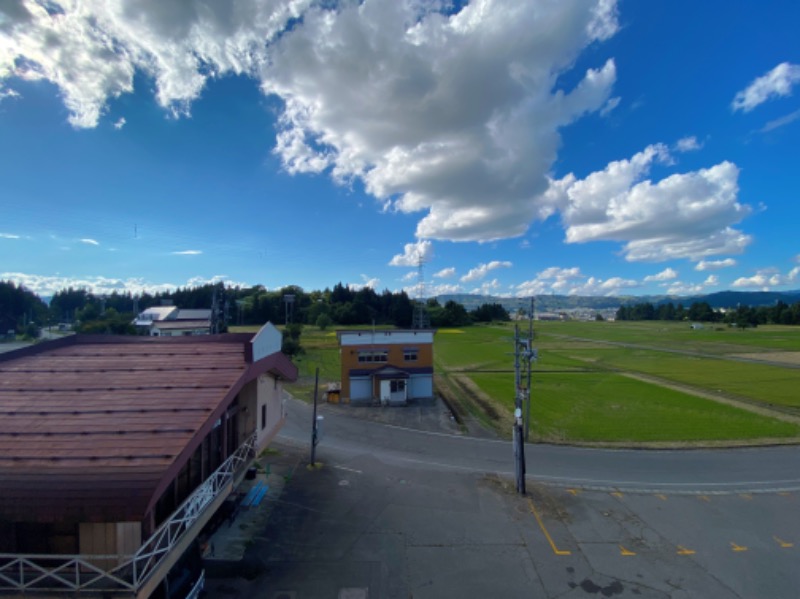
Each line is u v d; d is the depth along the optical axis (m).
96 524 8.57
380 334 34.81
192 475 11.35
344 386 34.00
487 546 13.45
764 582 11.84
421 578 11.84
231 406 13.90
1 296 85.38
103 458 8.27
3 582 7.90
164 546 9.20
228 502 14.32
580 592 11.36
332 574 11.91
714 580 11.91
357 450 22.30
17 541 8.58
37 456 8.28
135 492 7.51
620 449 23.19
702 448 23.39
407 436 25.08
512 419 29.69
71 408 10.14
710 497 17.22
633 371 51.16
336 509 15.61
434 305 133.50
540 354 68.00
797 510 16.19
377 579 11.73
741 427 27.69
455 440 24.52
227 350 14.20
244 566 12.12
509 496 17.05
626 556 13.03
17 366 12.51
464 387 41.00
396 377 33.00
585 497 17.08
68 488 7.53
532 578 11.93
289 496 16.56
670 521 15.23
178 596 9.47
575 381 44.62
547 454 22.31
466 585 11.56
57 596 7.83
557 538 13.99
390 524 14.65
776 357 63.97
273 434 17.11
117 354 13.68
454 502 16.42
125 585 7.85
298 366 48.28
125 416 9.84
